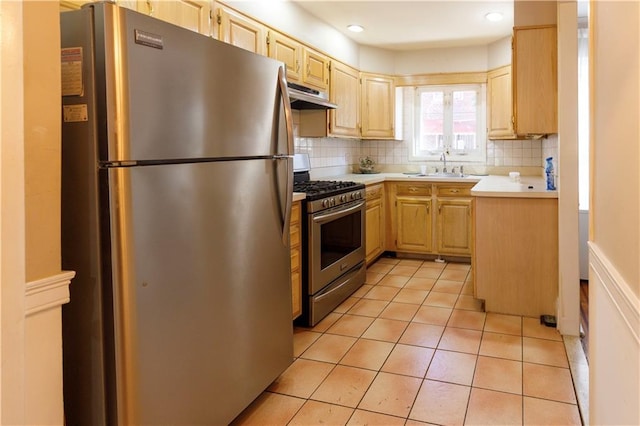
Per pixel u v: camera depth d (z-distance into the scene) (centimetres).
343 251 353
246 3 293
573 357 251
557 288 308
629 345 105
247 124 187
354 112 479
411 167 551
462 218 467
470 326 299
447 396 214
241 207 186
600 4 139
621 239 111
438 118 540
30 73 113
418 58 516
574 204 280
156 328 147
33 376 114
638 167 95
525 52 314
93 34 131
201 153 163
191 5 243
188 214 158
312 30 388
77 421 143
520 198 311
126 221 135
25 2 112
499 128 472
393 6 371
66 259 140
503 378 229
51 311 119
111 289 135
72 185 137
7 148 94
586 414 196
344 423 194
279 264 216
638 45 94
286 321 224
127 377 138
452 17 399
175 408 156
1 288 93
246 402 194
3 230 93
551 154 368
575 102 278
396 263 473
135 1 206
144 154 140
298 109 418
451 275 423
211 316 171
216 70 169
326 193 313
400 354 259
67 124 136
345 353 261
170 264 151
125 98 133
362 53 492
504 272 319
